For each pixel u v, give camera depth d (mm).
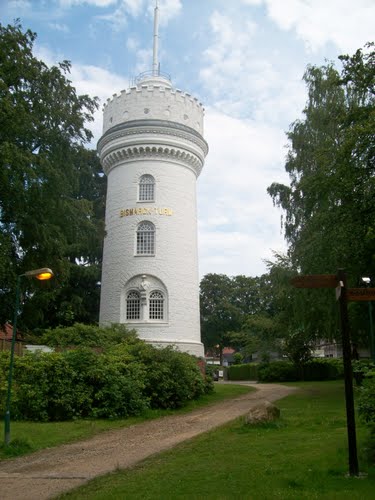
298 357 41781
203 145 37312
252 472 8422
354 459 7906
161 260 33438
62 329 24922
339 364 42000
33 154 22547
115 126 35562
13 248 23891
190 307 33812
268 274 31250
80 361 17953
